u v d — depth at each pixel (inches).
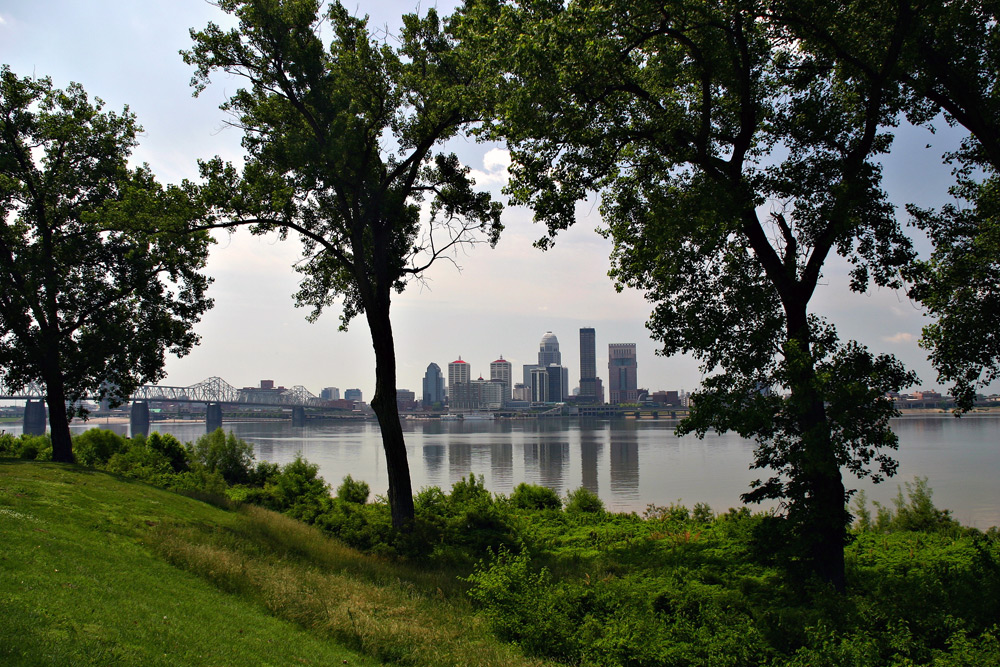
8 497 459.5
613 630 360.2
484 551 634.2
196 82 700.0
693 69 530.3
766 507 1264.8
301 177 652.7
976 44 509.0
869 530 738.2
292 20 684.7
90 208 898.7
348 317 876.0
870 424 449.1
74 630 252.7
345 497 954.7
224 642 289.9
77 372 882.1
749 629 355.9
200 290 954.1
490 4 550.3
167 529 486.9
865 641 326.3
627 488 1611.7
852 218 467.2
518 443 3981.3
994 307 539.2
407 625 375.9
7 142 858.8
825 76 543.2
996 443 3088.1
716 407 487.2
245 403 7071.9
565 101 504.4
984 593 391.5
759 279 523.2
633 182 609.6
